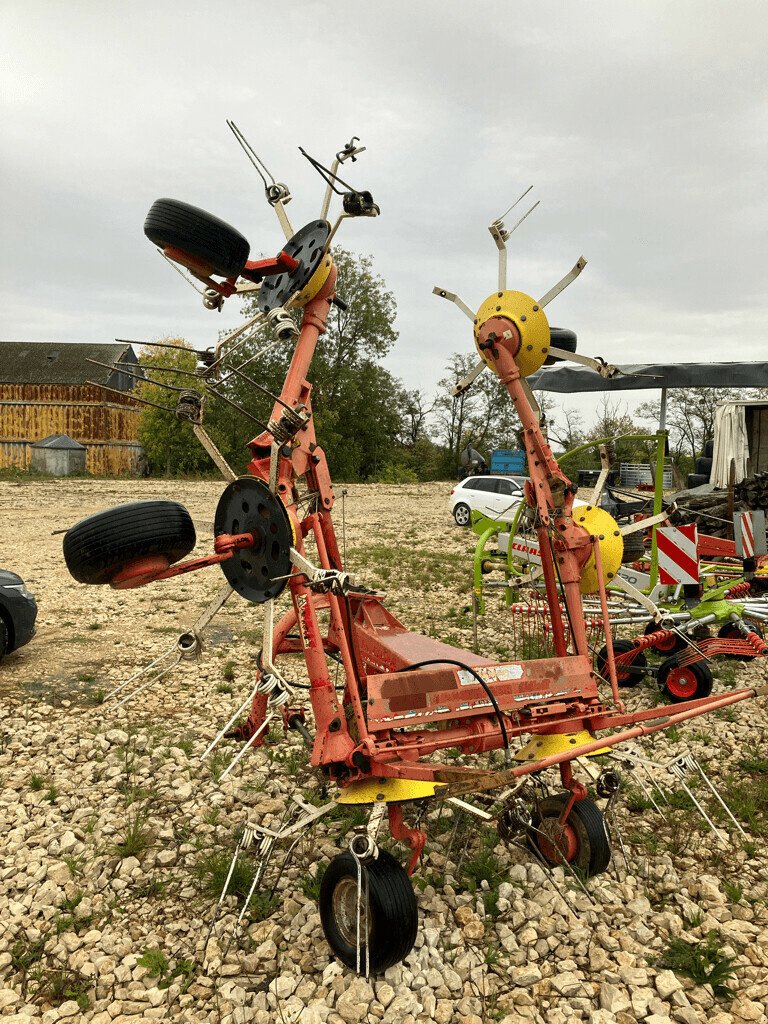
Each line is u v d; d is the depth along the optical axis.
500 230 5.18
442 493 40.78
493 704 4.00
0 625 8.36
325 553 4.43
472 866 4.46
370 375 56.88
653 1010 3.44
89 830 5.05
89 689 7.91
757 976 3.70
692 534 7.95
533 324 5.06
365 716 3.98
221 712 7.27
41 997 3.58
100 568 4.02
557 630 5.27
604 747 4.12
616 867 4.59
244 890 4.36
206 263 4.34
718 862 4.71
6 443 51.22
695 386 10.87
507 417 68.00
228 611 11.56
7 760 6.15
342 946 3.67
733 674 8.36
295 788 5.65
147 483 41.62
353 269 55.59
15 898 4.32
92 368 54.12
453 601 12.32
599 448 5.88
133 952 3.89
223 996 3.55
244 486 4.25
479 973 3.65
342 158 4.53
